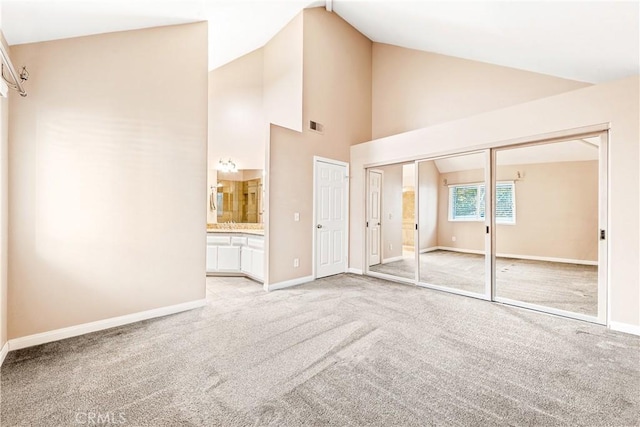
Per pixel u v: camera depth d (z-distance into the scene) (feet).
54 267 7.88
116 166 8.86
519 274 15.48
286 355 7.07
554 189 17.54
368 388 5.74
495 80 14.19
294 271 13.83
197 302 10.55
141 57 9.31
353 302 11.14
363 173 16.12
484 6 8.49
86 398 5.45
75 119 8.16
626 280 8.26
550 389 5.68
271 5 12.91
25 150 7.45
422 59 16.55
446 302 11.14
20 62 7.37
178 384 5.90
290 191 13.69
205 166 10.73
